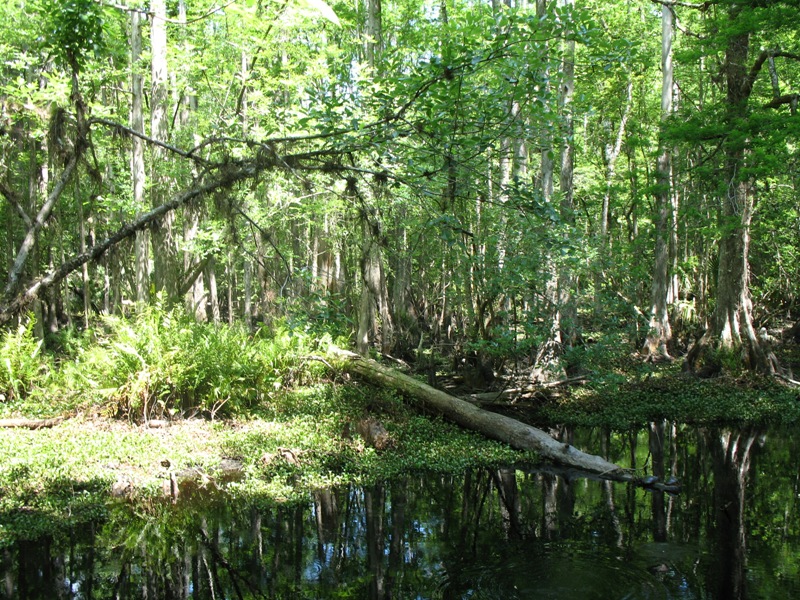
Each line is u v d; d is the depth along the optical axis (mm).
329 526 7957
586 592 5988
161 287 14227
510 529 7875
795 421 14344
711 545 7230
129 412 11539
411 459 10711
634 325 15172
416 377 16203
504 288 13758
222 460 10094
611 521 8133
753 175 15273
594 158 28938
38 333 17344
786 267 24562
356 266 20266
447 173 5750
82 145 5734
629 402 15383
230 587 6344
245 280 24047
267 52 15359
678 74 25844
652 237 23000
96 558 6930
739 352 17562
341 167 5988
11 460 9133
